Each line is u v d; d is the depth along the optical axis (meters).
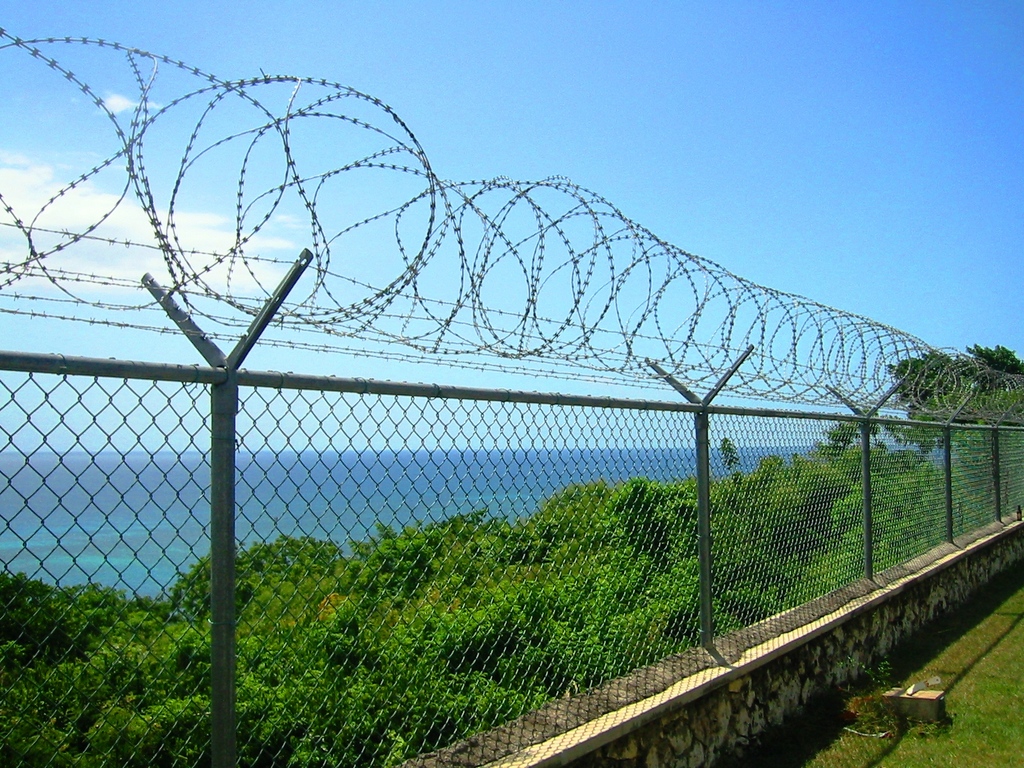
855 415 6.27
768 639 4.73
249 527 2.29
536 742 3.09
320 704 2.67
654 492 4.18
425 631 2.99
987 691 5.36
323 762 2.66
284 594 2.45
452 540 2.98
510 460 3.15
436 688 3.02
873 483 6.95
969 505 9.53
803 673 4.99
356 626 2.77
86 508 1.92
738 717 4.28
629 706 3.55
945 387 7.92
